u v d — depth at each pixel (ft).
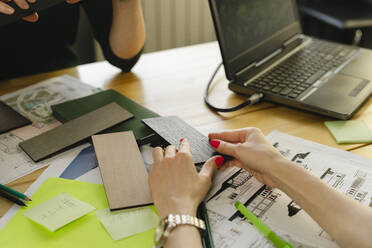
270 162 1.69
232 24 2.64
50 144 2.07
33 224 1.57
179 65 3.36
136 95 2.78
